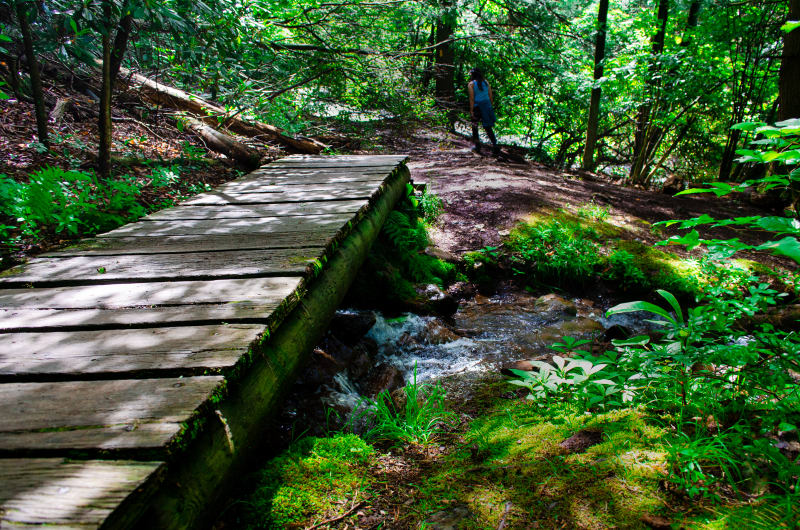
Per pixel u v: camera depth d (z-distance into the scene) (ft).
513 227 20.04
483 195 23.18
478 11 42.37
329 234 10.94
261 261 9.30
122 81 25.11
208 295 7.77
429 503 6.24
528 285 17.69
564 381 8.88
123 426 4.66
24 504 3.71
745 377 7.16
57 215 13.30
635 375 8.13
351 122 33.09
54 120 20.83
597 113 32.99
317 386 9.29
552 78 43.86
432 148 34.81
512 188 24.16
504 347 13.04
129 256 9.92
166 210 13.91
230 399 5.76
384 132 35.53
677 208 23.30
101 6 15.15
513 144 45.83
